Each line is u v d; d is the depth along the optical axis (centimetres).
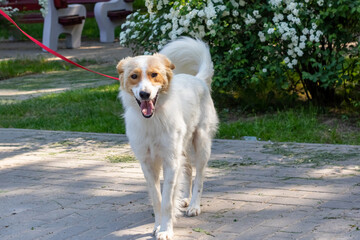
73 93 1167
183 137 450
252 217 463
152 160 444
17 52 1897
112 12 2097
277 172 605
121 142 799
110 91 1162
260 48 865
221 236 423
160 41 915
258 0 844
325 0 805
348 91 932
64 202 527
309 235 412
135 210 499
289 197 514
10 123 963
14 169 664
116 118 948
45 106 1079
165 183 438
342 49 837
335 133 763
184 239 421
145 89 407
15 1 1384
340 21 842
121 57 1698
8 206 518
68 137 845
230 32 862
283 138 769
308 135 770
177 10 880
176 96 447
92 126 909
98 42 2127
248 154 692
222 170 623
